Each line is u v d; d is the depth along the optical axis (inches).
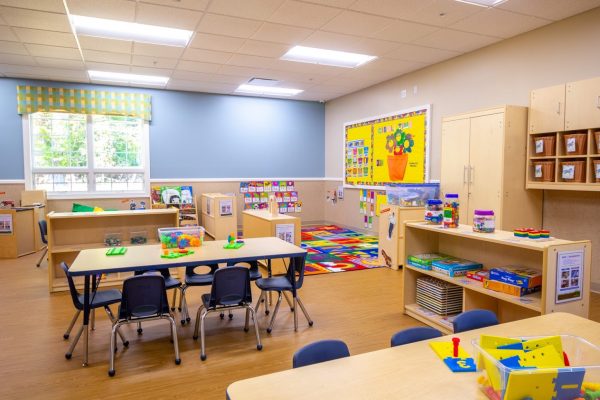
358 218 345.4
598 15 167.8
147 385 103.8
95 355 120.7
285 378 56.6
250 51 231.9
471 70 229.6
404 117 282.2
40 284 193.8
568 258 104.2
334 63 258.2
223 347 126.6
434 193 231.0
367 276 210.2
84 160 321.1
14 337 133.1
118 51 231.3
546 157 172.6
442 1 163.5
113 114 319.6
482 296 130.9
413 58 243.3
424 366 60.2
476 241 142.3
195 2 165.3
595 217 172.6
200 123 349.4
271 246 150.9
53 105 303.3
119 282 192.9
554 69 185.8
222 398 97.6
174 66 264.8
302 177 390.3
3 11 173.2
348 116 356.2
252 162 369.7
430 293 147.6
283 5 168.2
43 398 97.9
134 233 204.5
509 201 184.4
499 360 53.9
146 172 334.3
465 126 202.5
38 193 295.4
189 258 129.4
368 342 129.9
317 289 187.9
